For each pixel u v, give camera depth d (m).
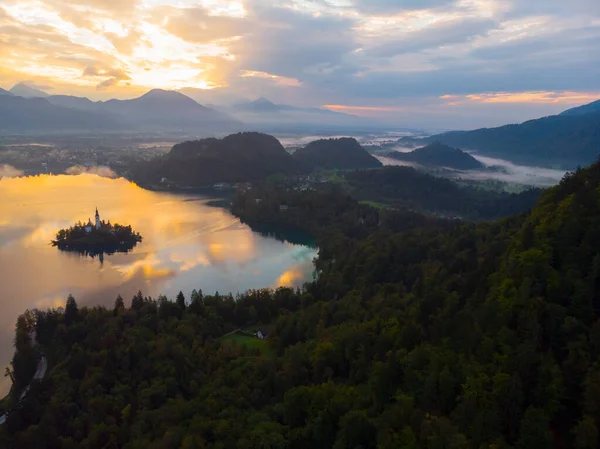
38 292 194.25
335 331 114.19
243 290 198.38
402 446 64.69
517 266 89.25
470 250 145.62
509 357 69.81
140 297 155.88
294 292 183.12
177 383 106.50
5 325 163.12
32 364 123.88
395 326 99.44
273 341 127.31
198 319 139.50
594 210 92.88
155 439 86.56
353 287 166.38
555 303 76.25
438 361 77.75
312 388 86.75
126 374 111.31
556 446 60.25
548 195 122.56
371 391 82.50
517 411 62.25
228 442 81.06
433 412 71.62
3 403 110.56
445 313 93.12
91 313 143.50
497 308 82.00
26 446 90.38
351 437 71.62
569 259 84.44
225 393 96.50
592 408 59.38
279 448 75.50
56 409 98.12
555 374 64.44
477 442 61.19
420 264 160.12
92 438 90.81
